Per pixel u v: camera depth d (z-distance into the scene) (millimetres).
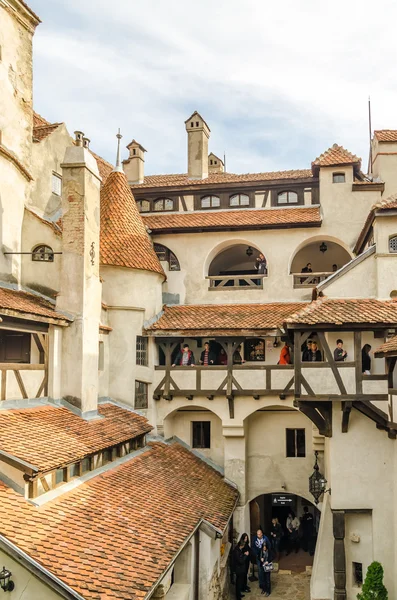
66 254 18844
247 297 25875
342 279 20375
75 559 11562
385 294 19797
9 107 19469
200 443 24688
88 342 18875
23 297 18125
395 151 26297
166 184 28031
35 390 17109
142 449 21188
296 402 18547
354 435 18516
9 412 15336
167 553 13664
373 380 17984
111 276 22969
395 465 17672
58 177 22891
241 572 20375
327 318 18156
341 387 18047
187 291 26266
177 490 18531
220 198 27438
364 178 27984
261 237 26125
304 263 28656
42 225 19938
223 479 23375
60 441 15180
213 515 18188
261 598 20500
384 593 16531
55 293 19641
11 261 19094
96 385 19422
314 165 25984
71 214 18969
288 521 26031
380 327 17938
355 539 18438
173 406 23594
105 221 24016
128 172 29906
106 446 16828
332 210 25859
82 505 14141
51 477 14289
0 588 11219
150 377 23484
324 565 19156
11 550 11016
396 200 20312
